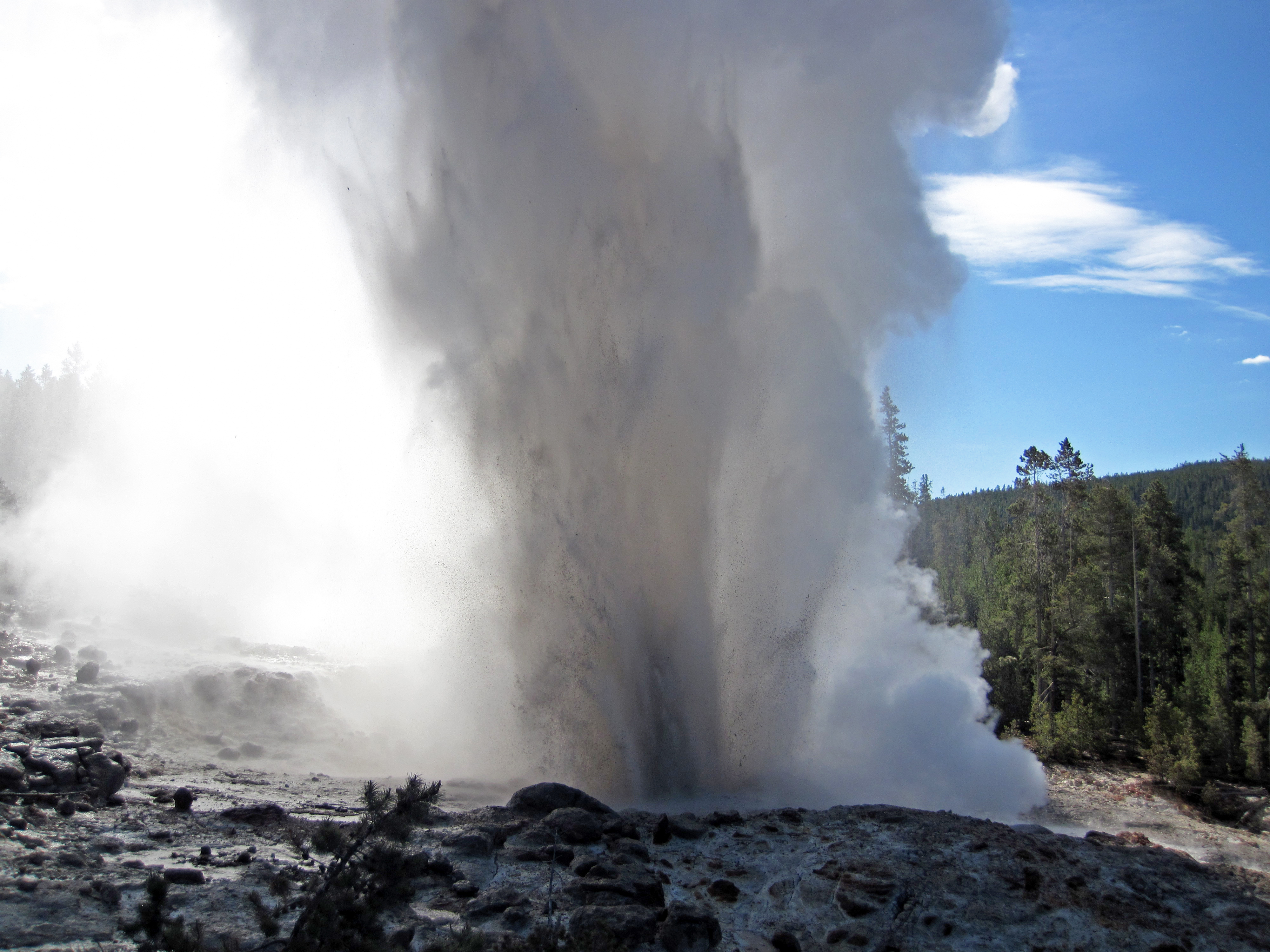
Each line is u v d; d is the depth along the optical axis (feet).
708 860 35.73
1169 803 74.02
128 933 21.58
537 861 32.71
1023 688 126.21
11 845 28.45
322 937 21.97
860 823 40.45
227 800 37.68
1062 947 30.48
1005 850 37.37
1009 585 169.48
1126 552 168.96
